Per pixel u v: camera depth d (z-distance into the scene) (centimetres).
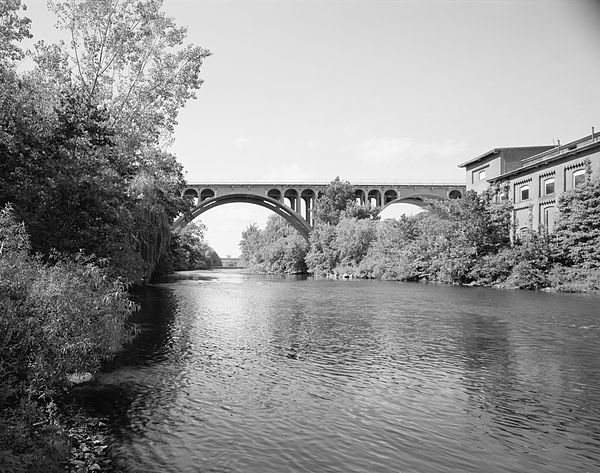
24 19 1855
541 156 5019
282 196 8619
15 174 1555
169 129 2458
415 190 8681
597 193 3819
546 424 864
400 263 5919
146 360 1365
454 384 1116
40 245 1544
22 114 1602
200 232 8219
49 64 2142
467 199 4903
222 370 1252
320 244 8300
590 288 3512
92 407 949
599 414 912
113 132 1852
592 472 680
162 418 891
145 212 3300
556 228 4094
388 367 1279
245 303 2967
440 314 2325
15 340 771
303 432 827
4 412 719
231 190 8344
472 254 4750
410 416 906
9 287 759
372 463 707
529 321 2053
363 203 9262
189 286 4753
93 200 1630
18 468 593
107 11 2214
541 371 1221
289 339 1697
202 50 2416
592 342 1581
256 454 736
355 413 923
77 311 1010
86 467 687
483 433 822
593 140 4188
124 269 2103
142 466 692
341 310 2566
